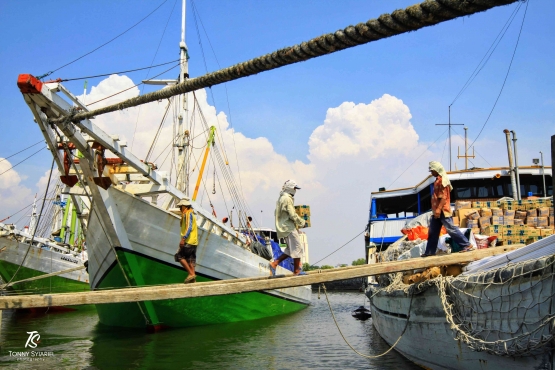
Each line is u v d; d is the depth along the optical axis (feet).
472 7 10.38
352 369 30.81
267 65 14.85
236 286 22.40
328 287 167.63
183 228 29.55
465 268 23.89
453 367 24.09
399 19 11.30
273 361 33.94
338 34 12.58
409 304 29.17
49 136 36.27
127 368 31.73
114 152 38.75
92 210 44.78
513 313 18.71
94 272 49.90
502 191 49.01
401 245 37.35
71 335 47.03
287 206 24.90
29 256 73.41
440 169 28.53
